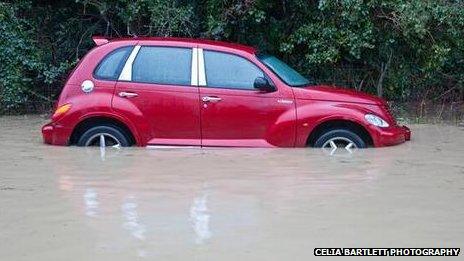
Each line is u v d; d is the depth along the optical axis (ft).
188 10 41.81
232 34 43.75
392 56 44.60
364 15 40.81
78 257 14.97
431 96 46.32
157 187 21.48
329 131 28.19
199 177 22.94
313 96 28.22
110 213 18.42
